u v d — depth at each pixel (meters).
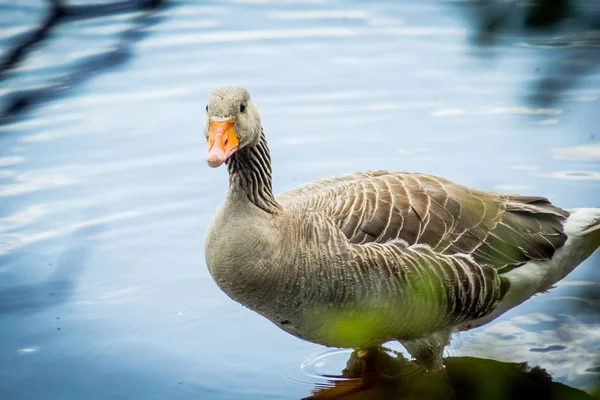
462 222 11.01
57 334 12.29
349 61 21.08
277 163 16.89
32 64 19.69
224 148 9.58
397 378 11.55
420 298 10.54
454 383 11.35
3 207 15.37
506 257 11.11
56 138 17.72
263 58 21.28
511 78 19.89
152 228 15.05
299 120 18.55
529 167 16.42
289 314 10.38
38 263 13.93
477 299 10.92
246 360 11.94
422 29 22.61
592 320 12.42
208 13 23.97
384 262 10.26
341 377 11.62
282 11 24.09
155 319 12.78
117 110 18.91
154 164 16.97
